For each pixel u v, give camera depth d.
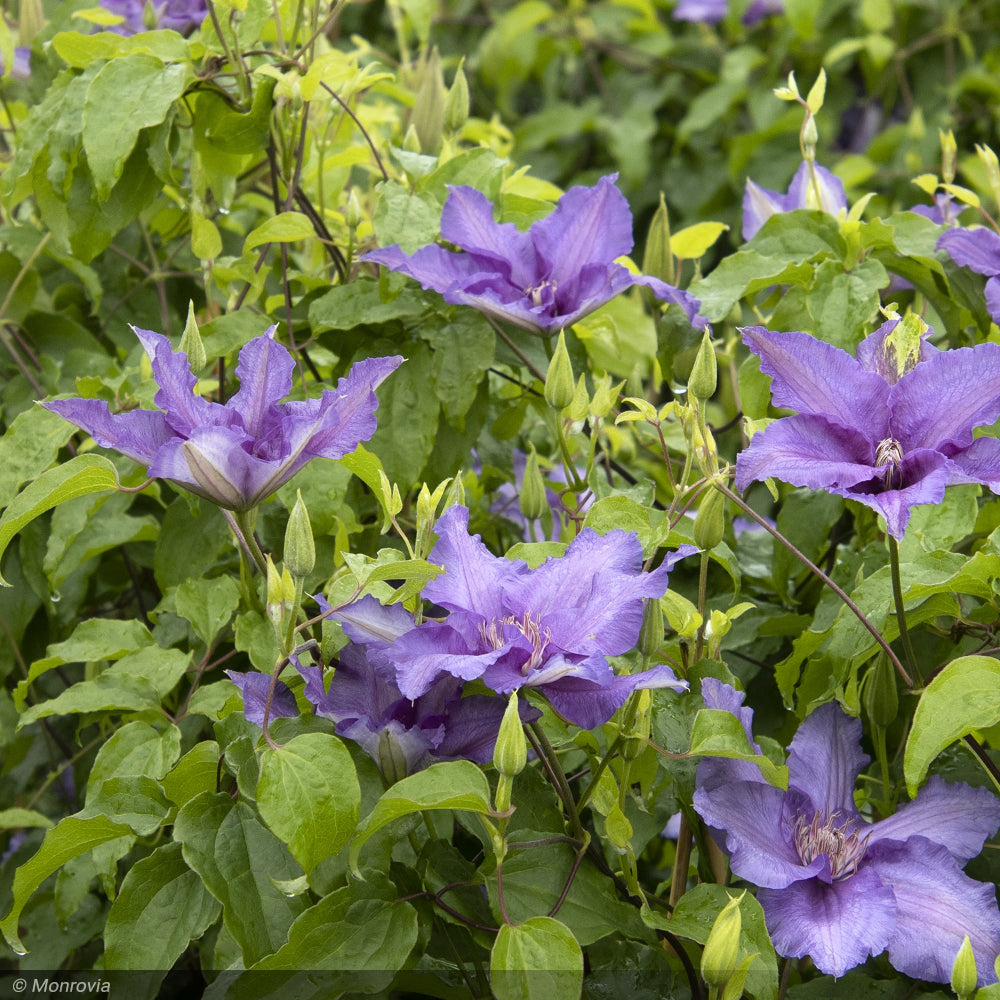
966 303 1.48
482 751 1.27
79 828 1.26
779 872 1.28
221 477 1.24
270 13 1.49
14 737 1.58
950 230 1.46
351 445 1.27
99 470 1.26
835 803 1.34
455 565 1.27
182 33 1.68
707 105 2.82
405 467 1.46
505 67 2.95
